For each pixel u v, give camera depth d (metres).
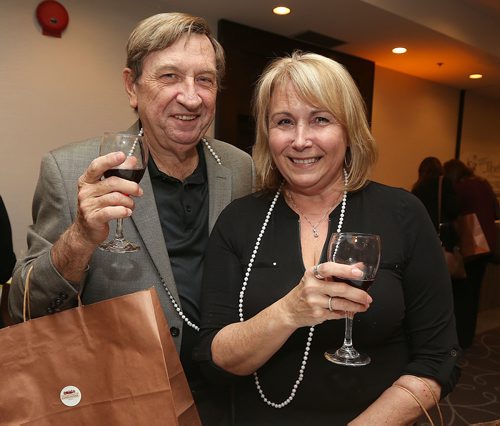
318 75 1.03
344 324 1.02
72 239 0.90
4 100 2.67
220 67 1.27
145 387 0.84
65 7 2.83
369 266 0.86
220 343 1.02
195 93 1.13
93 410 0.84
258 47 3.64
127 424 0.84
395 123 5.28
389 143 5.25
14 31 2.67
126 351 0.85
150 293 0.88
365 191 1.15
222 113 3.48
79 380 0.84
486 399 2.90
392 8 3.29
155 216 1.18
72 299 0.97
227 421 1.20
